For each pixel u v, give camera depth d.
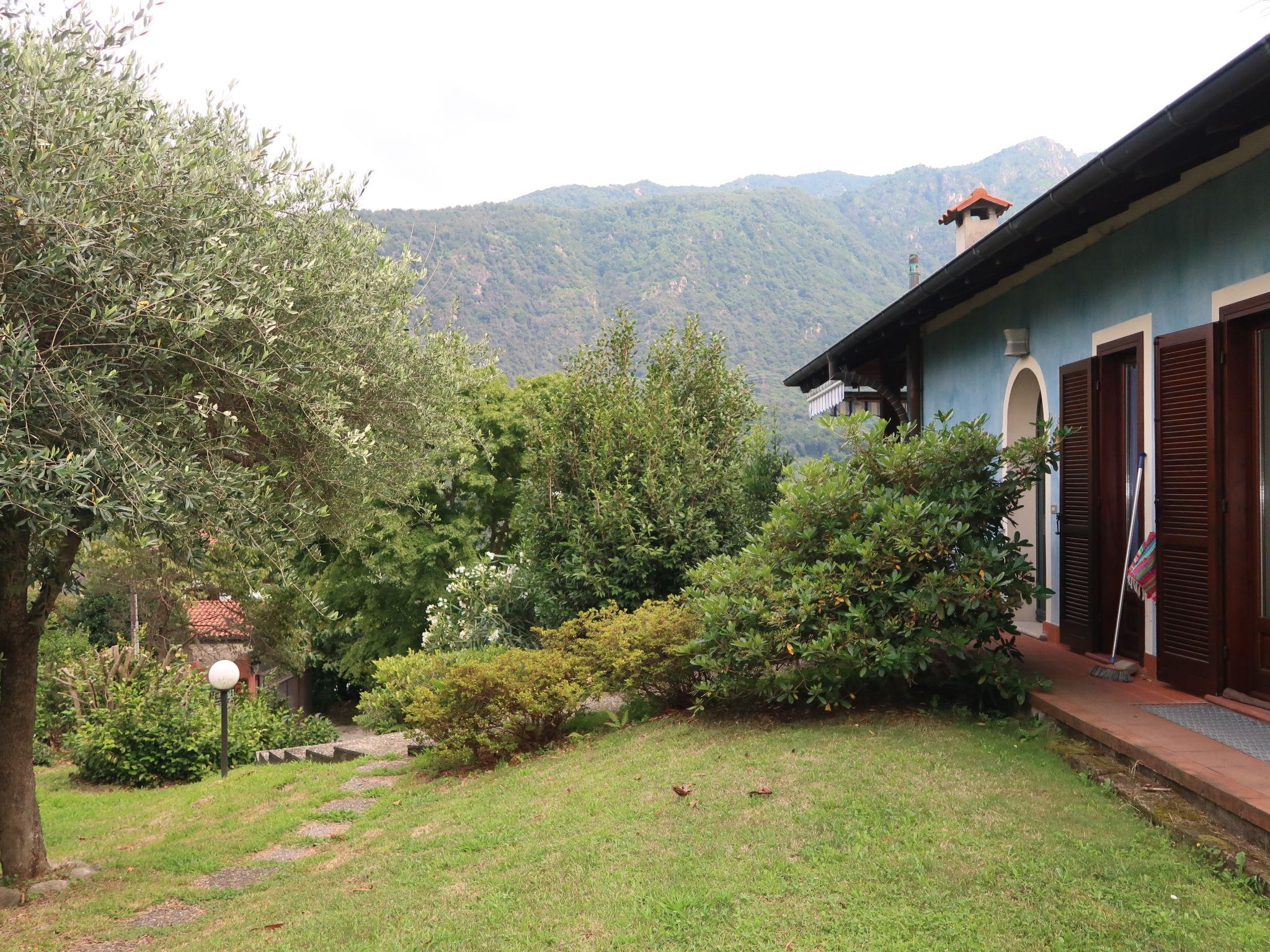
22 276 4.97
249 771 11.37
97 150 5.19
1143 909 3.52
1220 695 5.79
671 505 10.07
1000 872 3.92
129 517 4.79
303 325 6.54
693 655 7.74
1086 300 7.70
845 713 6.75
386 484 7.68
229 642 26.61
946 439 6.73
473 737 8.07
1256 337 5.65
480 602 11.71
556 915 4.16
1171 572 6.25
